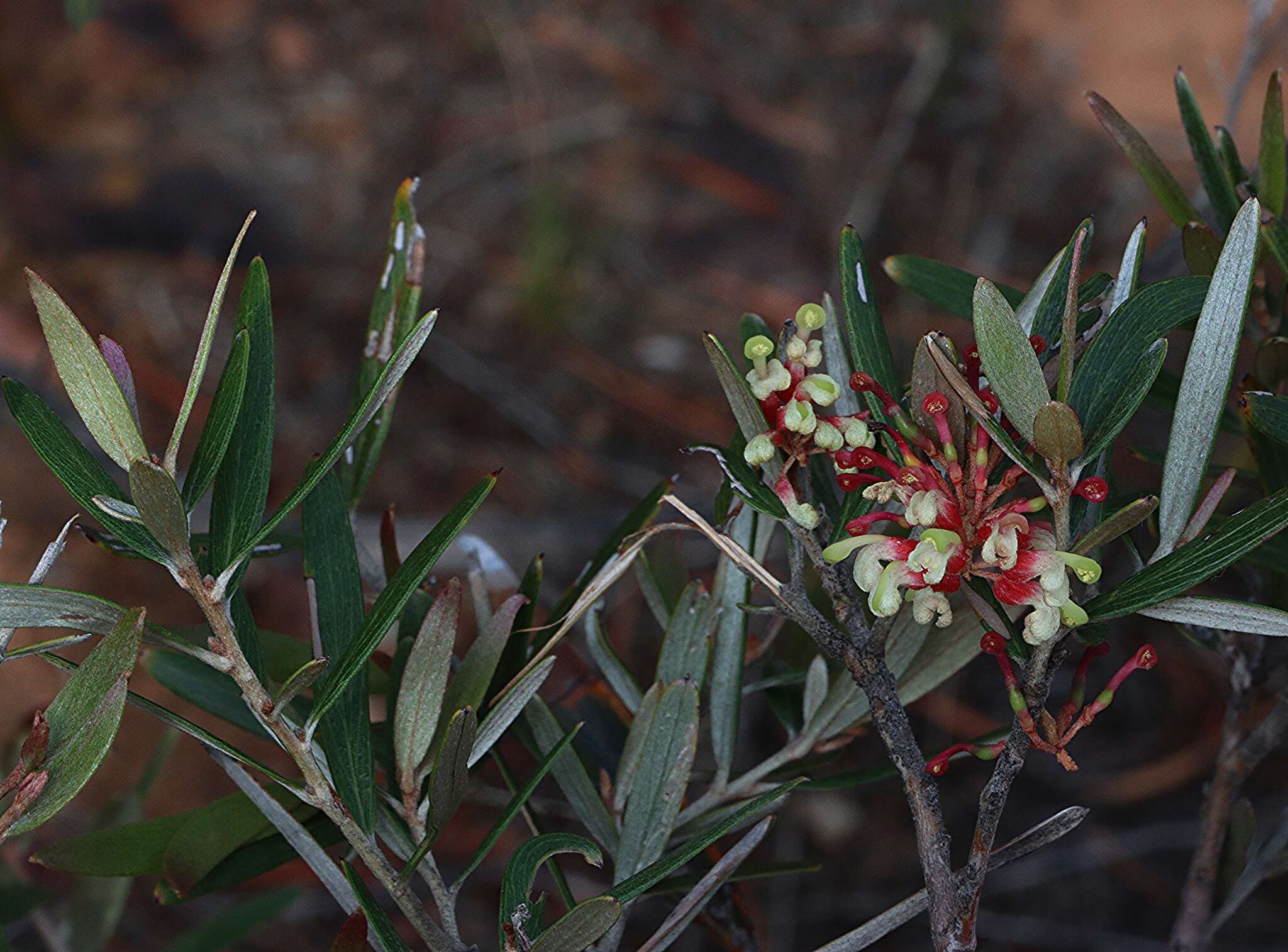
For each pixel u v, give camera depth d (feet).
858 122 6.99
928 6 7.61
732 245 6.41
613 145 6.86
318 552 1.79
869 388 1.63
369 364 1.93
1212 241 1.79
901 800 4.17
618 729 2.08
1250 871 2.04
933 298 1.89
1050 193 6.45
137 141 6.50
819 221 6.52
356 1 7.39
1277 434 1.70
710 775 2.11
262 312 1.71
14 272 5.70
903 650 1.83
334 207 6.45
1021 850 1.68
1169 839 4.01
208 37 7.10
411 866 1.69
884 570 1.59
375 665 1.97
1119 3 7.23
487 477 1.64
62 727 1.57
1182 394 1.61
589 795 1.85
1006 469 1.67
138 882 3.63
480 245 6.29
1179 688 4.34
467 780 1.69
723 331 6.00
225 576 1.61
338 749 1.74
